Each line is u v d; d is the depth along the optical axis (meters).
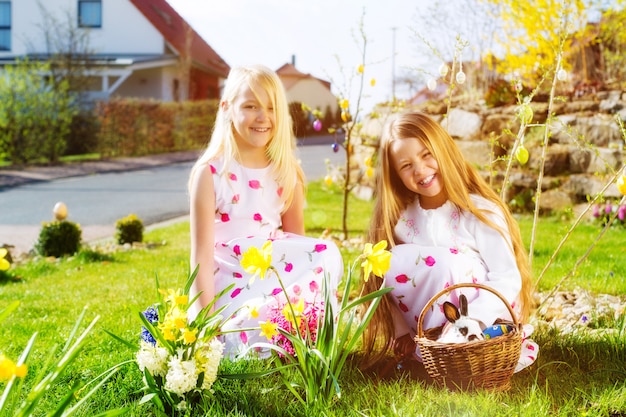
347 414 2.33
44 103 19.34
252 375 2.38
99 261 7.21
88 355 3.23
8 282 6.23
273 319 2.88
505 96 11.61
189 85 29.56
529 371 2.87
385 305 3.12
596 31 12.21
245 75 3.29
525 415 2.29
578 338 3.19
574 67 12.66
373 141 12.43
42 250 7.93
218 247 3.24
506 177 3.58
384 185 3.20
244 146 3.35
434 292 2.94
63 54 23.09
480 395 2.40
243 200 3.30
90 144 22.30
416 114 3.14
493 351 2.46
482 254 3.04
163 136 24.00
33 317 4.45
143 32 29.23
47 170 18.17
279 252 3.13
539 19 11.15
